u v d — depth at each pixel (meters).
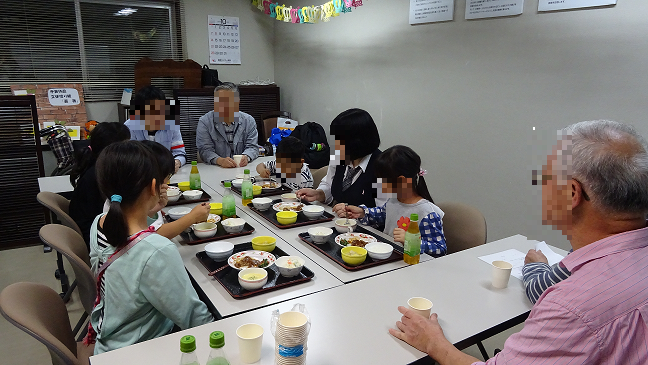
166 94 4.54
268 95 4.75
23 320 1.03
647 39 2.07
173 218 1.98
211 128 3.36
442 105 3.14
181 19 4.47
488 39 2.76
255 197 2.47
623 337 0.78
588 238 0.90
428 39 3.17
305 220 2.05
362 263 1.57
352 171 2.27
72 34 4.05
